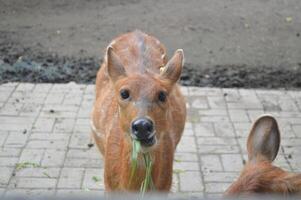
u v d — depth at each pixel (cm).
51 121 931
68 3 1553
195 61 1191
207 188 767
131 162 574
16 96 1016
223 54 1235
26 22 1403
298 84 1097
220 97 1029
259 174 408
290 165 822
